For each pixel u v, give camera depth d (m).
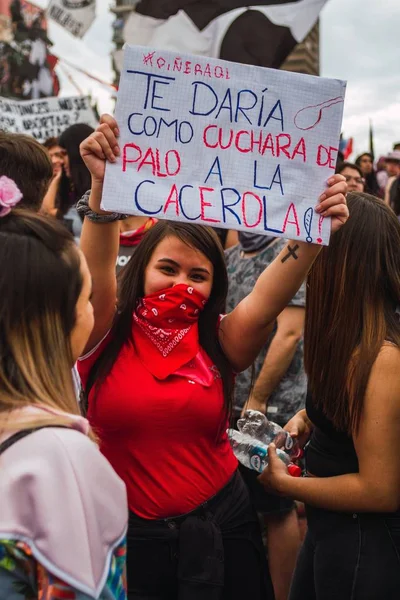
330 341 2.01
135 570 1.98
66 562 1.15
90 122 6.07
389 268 1.99
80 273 1.36
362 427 1.92
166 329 2.03
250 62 4.80
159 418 1.97
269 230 1.86
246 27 4.79
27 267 1.28
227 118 1.83
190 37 4.89
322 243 1.89
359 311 1.98
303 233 1.88
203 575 1.94
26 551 1.15
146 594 1.98
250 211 1.85
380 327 1.95
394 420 1.91
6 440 1.22
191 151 1.81
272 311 2.06
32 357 1.28
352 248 2.00
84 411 2.08
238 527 2.07
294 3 4.72
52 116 6.00
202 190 1.82
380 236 2.00
